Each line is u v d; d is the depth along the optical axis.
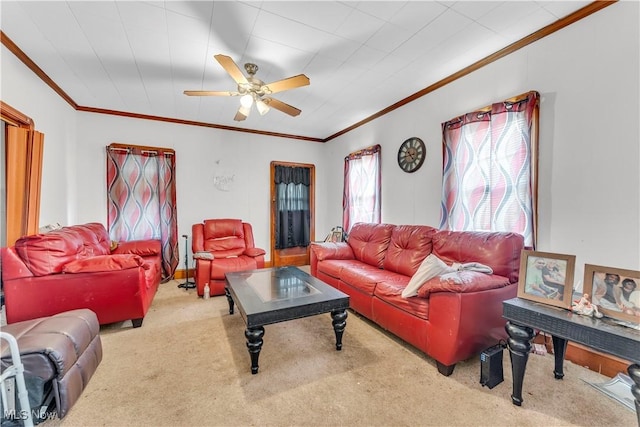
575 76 1.97
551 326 1.37
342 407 1.50
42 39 2.20
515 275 2.03
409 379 1.75
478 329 1.79
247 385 1.69
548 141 2.12
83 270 2.23
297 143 5.24
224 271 3.36
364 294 2.56
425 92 3.17
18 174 2.39
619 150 1.78
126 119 3.94
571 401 1.54
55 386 1.40
